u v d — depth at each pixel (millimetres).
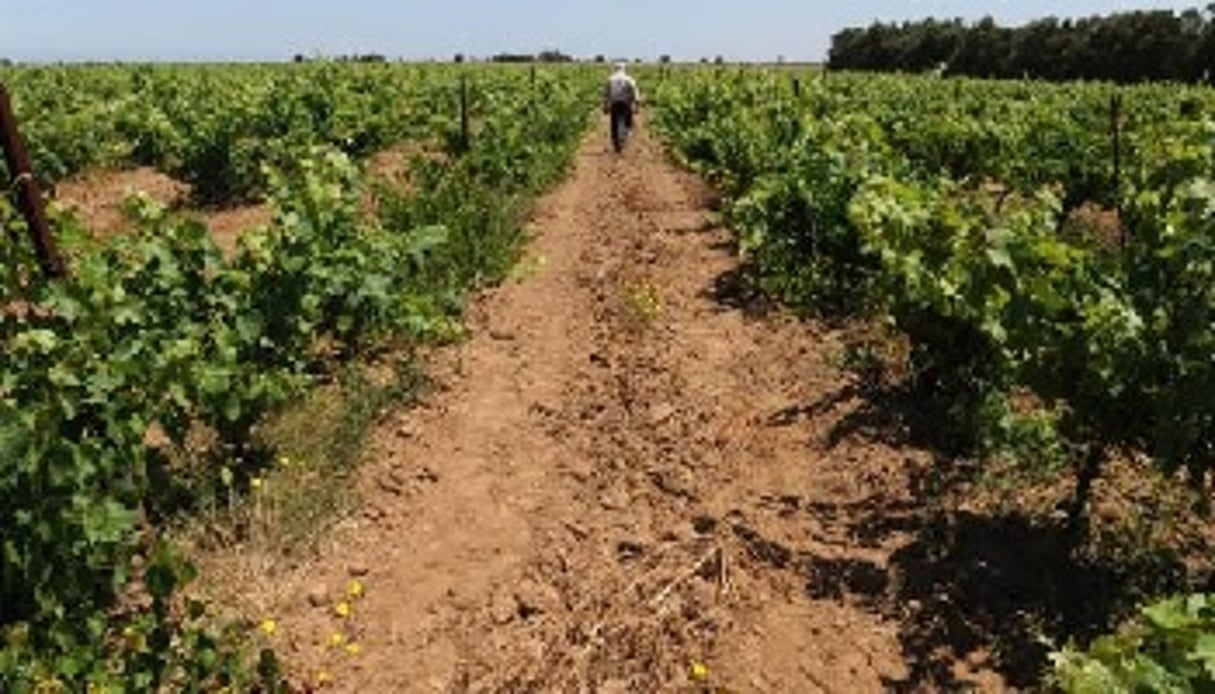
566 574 5652
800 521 6207
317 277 7695
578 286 11305
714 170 17281
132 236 7230
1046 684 3979
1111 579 5555
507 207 14484
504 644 5086
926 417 7457
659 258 12570
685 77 46531
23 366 5410
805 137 12039
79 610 4773
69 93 25953
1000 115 21938
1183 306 5293
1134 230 6164
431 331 8922
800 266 10602
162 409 5797
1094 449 5734
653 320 9969
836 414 7605
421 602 5418
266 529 5887
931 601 5418
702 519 6199
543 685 4797
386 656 5004
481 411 7730
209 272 7188
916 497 6418
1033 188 16312
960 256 6293
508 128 19359
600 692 4750
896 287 7129
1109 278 5695
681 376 8477
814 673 4918
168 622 5012
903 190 7461
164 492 5840
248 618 5156
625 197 17141
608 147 27062
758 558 5809
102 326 5895
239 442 6453
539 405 7855
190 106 21109
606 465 6918
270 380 6438
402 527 6098
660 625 5164
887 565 5727
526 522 6191
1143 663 3285
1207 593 5398
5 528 4656
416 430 7340
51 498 4664
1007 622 5254
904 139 17422
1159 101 26312
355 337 8703
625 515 6277
